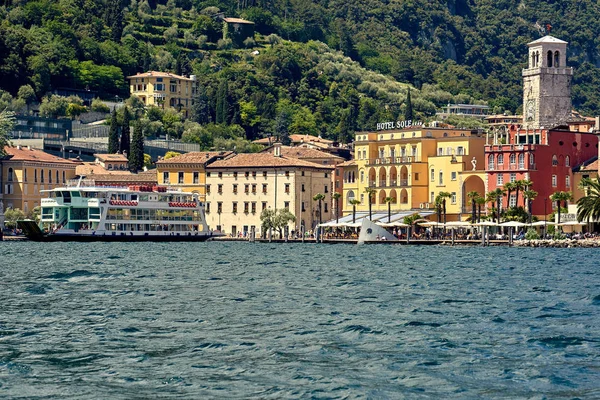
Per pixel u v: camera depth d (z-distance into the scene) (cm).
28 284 17138
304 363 10319
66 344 11219
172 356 10631
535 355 10631
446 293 15950
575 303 14500
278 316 13162
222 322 12662
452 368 10100
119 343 11275
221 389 9375
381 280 18212
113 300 14812
